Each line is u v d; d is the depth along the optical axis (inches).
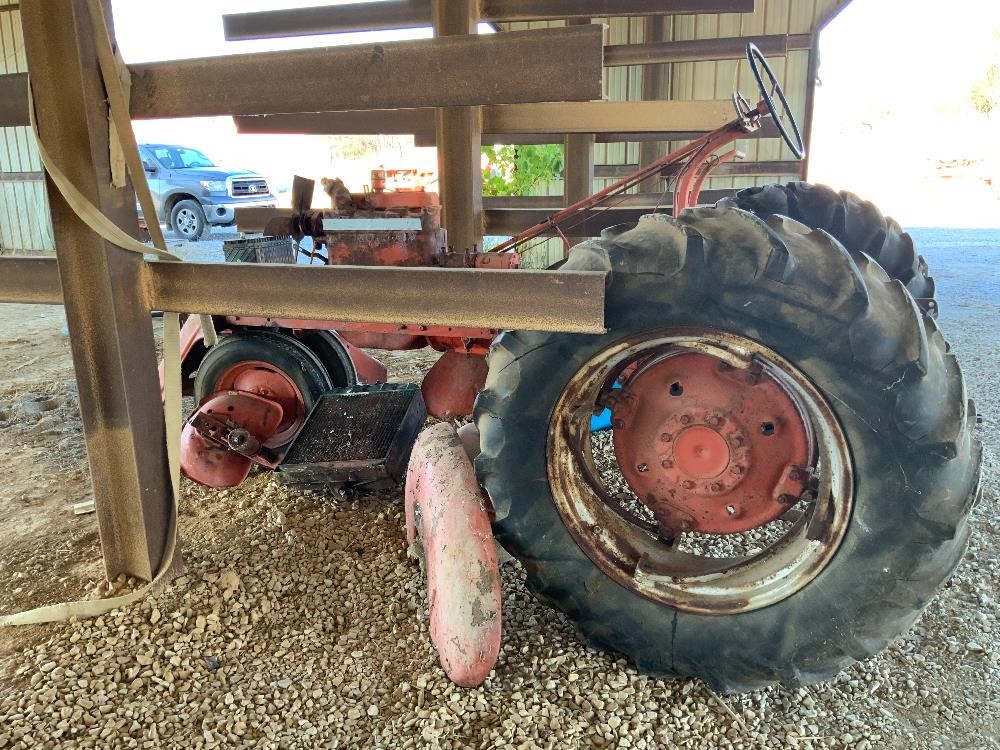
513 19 163.8
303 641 80.5
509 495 70.6
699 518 75.9
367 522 106.2
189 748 66.7
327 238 108.7
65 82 75.9
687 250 61.7
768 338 62.1
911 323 60.0
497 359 69.4
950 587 90.0
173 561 91.6
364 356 140.6
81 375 84.2
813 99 268.5
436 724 67.3
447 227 156.8
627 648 71.8
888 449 60.9
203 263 81.4
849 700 71.7
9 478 129.0
